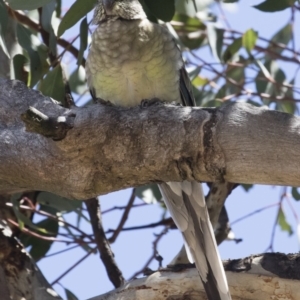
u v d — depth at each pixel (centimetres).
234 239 895
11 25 901
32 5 731
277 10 834
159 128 568
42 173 599
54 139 563
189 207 817
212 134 554
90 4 784
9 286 736
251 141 543
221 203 828
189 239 808
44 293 739
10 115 626
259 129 543
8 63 901
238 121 550
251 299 646
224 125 552
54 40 845
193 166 564
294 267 638
